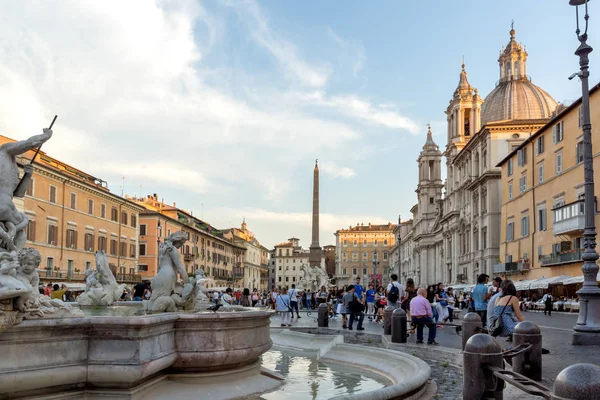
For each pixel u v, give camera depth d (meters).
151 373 7.55
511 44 75.44
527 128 62.91
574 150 44.09
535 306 47.19
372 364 12.06
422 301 14.84
